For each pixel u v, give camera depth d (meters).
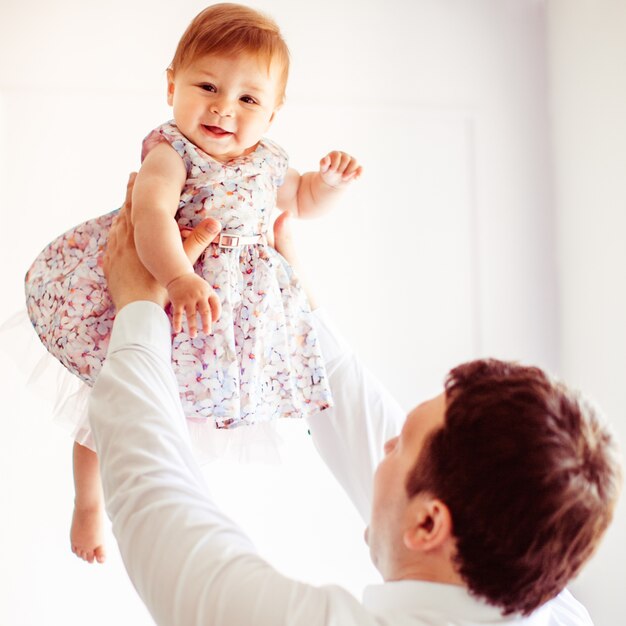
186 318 1.13
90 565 2.30
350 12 2.54
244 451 1.32
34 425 2.30
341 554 2.40
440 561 0.95
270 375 1.27
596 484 0.92
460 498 0.91
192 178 1.24
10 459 2.29
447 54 2.58
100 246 1.31
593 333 2.35
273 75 1.29
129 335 1.04
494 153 2.58
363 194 2.51
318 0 2.52
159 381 1.01
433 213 2.54
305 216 1.47
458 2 2.59
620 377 2.18
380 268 2.50
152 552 0.90
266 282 1.26
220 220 1.23
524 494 0.89
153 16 2.43
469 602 0.93
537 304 2.57
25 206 2.34
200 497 0.95
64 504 2.30
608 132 2.25
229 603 0.86
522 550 0.90
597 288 2.32
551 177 2.60
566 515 0.90
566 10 2.49
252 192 1.26
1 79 2.36
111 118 2.39
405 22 2.57
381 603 0.97
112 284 1.15
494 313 2.54
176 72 1.29
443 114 2.55
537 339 2.55
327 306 2.46
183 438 0.99
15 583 2.27
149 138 1.27
